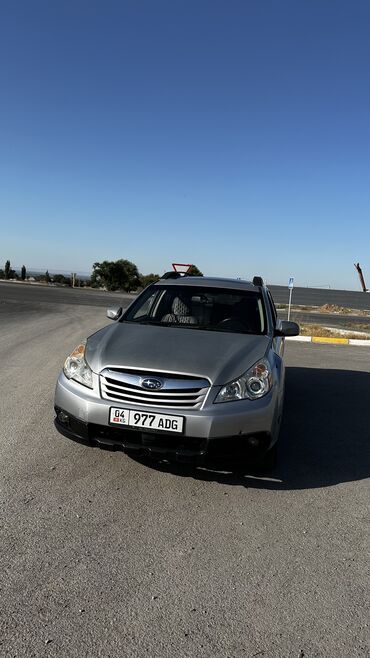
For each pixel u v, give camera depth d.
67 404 3.77
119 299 32.28
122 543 2.95
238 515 3.38
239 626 2.31
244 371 3.75
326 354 12.17
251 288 5.67
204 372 3.65
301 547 3.03
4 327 13.01
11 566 2.65
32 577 2.57
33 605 2.36
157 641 2.19
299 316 30.09
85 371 3.83
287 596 2.55
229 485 3.84
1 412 5.31
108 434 3.67
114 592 2.50
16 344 10.12
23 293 30.80
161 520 3.25
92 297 32.66
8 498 3.41
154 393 3.56
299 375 8.95
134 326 4.66
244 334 4.62
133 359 3.78
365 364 10.74
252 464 4.17
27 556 2.75
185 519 3.28
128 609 2.38
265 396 3.69
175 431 3.48
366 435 5.39
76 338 11.56
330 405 6.73
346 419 6.05
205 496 3.63
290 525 3.29
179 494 3.63
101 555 2.81
